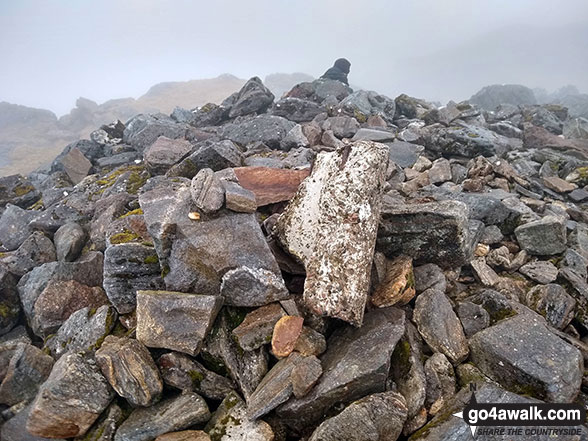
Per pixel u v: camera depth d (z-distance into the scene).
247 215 1.25
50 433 0.96
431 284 1.32
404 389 1.03
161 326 1.07
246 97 3.71
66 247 1.66
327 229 1.15
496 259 1.53
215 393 1.05
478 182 2.08
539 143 3.18
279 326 1.07
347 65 5.00
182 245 1.19
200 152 1.95
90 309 1.32
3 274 1.49
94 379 1.01
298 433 1.00
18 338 1.43
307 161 2.08
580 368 1.04
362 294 1.08
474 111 3.88
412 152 2.60
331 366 1.01
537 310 1.31
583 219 1.90
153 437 0.95
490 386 1.00
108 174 2.52
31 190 2.71
